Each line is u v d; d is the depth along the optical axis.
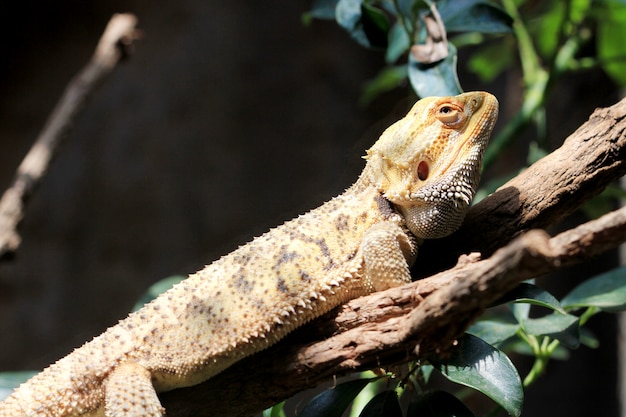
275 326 3.44
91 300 10.09
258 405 3.44
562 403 9.07
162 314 3.59
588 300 4.05
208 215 10.20
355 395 3.42
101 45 7.02
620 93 7.89
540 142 5.64
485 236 3.62
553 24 6.39
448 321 2.69
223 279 3.61
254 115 10.44
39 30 10.75
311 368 3.21
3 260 6.16
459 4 4.76
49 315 10.07
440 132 3.64
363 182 3.81
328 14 5.49
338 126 10.37
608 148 3.35
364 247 3.52
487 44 9.19
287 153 10.36
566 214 3.52
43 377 3.62
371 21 4.70
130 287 10.08
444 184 3.57
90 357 3.56
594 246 2.28
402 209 3.70
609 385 8.91
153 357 3.50
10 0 10.63
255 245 3.70
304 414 3.42
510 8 6.06
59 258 10.16
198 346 3.45
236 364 3.49
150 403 3.37
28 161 6.51
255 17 10.54
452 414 3.24
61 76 10.64
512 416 3.04
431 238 3.66
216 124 10.37
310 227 3.68
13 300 10.09
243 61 10.47
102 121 10.33
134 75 10.37
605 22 6.19
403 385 3.31
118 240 10.19
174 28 10.48
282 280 3.50
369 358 3.03
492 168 7.89
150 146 10.32
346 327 3.38
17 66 10.70
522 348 5.16
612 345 8.83
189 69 10.40
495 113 3.73
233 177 10.28
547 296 3.22
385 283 3.45
